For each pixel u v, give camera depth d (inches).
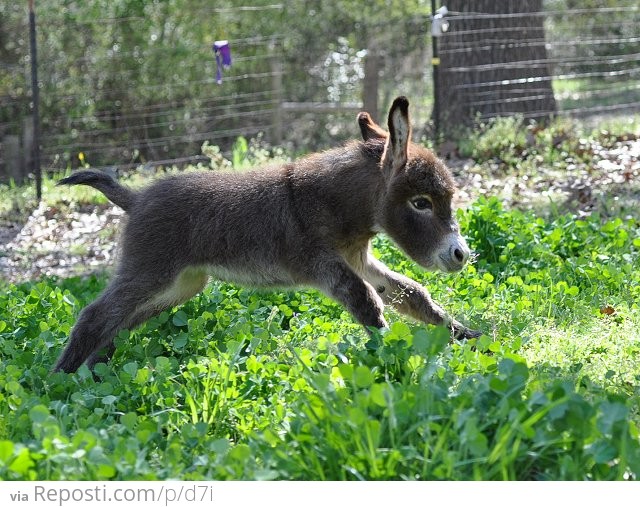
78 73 764.0
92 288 393.1
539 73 665.6
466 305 318.0
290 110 741.9
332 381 217.2
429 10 829.2
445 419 180.4
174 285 295.1
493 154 601.9
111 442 195.6
